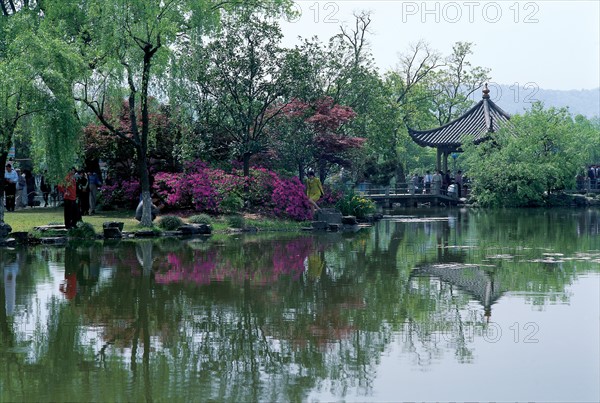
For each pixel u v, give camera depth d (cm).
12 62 2036
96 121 2762
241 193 2972
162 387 855
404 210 4294
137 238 2416
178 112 2869
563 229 2761
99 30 2367
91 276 1577
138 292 1394
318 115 3366
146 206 2559
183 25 2625
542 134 4625
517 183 4506
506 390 838
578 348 998
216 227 2703
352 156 3841
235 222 2766
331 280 1522
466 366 924
